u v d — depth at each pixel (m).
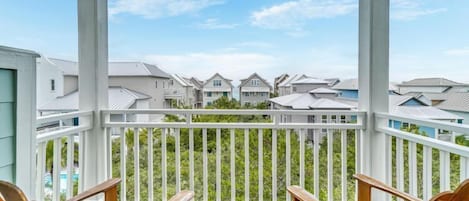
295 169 2.79
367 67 2.62
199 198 2.83
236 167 2.80
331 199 2.66
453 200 1.25
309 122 2.89
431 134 2.61
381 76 2.59
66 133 2.35
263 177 2.79
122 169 2.69
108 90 2.77
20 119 1.64
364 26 2.65
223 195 2.80
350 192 2.79
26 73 1.68
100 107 2.68
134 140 2.68
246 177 2.65
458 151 1.83
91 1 2.62
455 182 2.30
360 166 2.66
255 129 2.72
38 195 2.12
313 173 2.74
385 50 2.59
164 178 2.68
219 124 2.62
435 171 2.44
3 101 1.55
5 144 1.57
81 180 2.59
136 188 2.69
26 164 1.68
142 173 2.86
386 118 2.48
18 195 1.16
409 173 2.33
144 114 2.78
